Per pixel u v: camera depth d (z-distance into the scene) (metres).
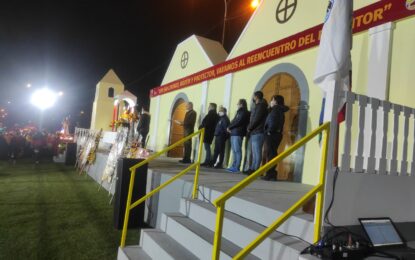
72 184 10.45
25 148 21.44
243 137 8.14
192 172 7.29
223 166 9.57
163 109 14.50
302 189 5.81
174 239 4.54
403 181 3.91
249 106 8.95
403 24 5.45
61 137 23.20
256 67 8.86
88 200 8.16
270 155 6.67
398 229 3.79
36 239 5.27
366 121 3.81
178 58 13.79
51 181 10.88
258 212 4.06
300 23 7.65
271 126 6.50
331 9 3.91
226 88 9.92
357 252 2.93
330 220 3.24
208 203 4.95
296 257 3.08
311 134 3.24
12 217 6.40
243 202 4.37
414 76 5.20
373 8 5.85
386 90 5.48
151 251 4.48
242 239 3.82
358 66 6.10
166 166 8.48
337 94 3.39
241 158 8.11
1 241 5.12
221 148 8.91
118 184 6.20
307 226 3.36
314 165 6.77
